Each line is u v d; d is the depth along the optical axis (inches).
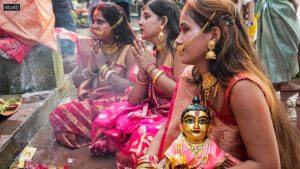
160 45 85.5
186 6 53.8
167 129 63.7
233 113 53.3
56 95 144.3
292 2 159.6
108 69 108.3
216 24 51.7
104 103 107.0
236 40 52.7
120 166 86.6
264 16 160.4
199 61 55.3
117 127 87.8
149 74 78.5
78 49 129.6
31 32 130.0
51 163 98.1
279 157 52.3
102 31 105.7
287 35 156.6
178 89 63.9
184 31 54.6
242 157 58.5
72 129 108.6
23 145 105.7
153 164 56.6
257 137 50.5
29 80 139.4
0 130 100.2
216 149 52.8
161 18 84.1
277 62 159.2
